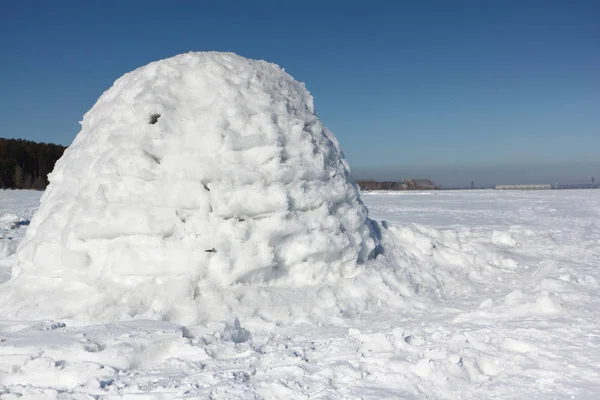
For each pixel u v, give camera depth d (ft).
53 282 21.93
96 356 13.57
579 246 41.57
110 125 25.09
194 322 19.21
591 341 15.49
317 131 27.09
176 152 22.88
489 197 131.64
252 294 21.13
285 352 14.82
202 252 21.27
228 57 27.50
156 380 12.44
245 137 23.31
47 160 203.00
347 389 12.16
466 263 31.09
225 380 12.44
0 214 72.33
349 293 22.75
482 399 11.82
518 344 15.07
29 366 13.01
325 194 24.49
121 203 22.15
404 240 31.60
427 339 16.03
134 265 20.94
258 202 22.34
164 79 25.64
